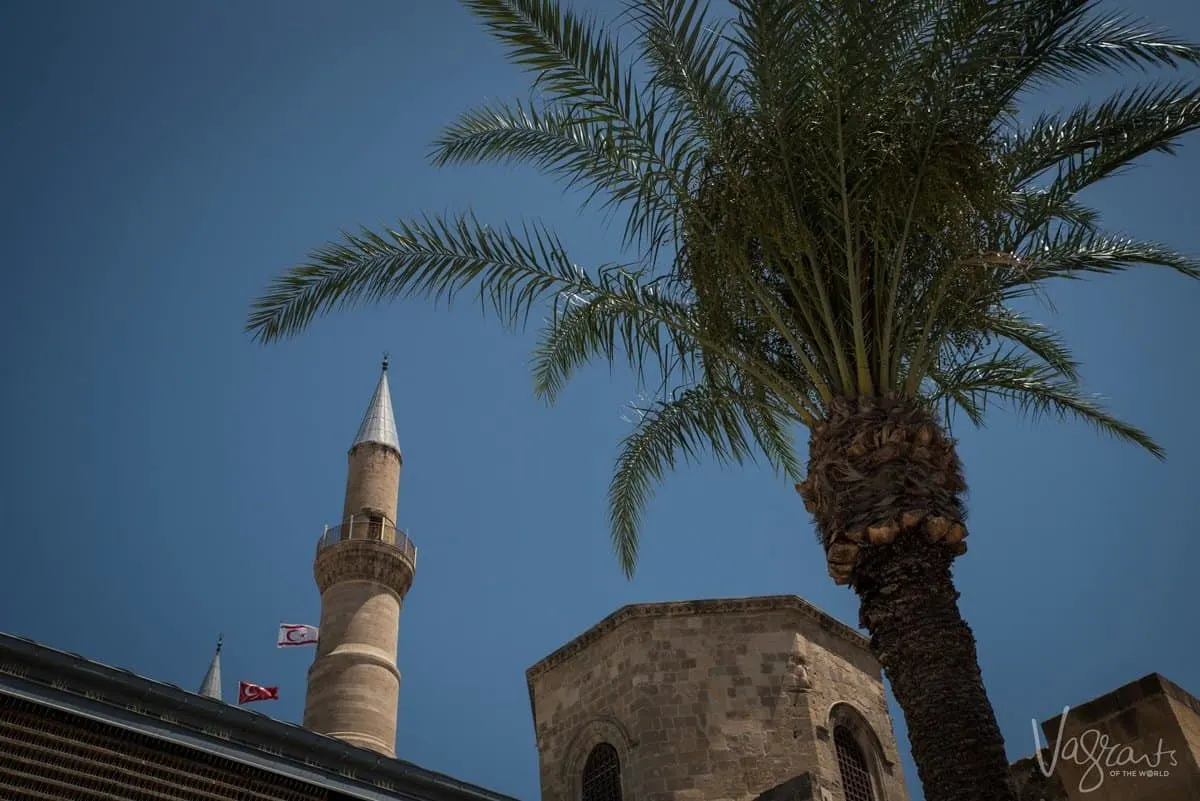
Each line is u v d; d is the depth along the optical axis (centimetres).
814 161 1209
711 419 1544
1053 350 1597
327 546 4262
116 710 1233
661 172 1291
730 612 2662
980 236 1276
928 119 1202
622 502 1666
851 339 1250
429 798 1443
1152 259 1418
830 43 1183
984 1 1190
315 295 1455
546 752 2672
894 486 1137
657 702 2516
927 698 1061
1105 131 1365
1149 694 1378
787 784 2241
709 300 1289
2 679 1164
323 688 3809
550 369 1648
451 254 1445
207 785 1277
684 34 1246
